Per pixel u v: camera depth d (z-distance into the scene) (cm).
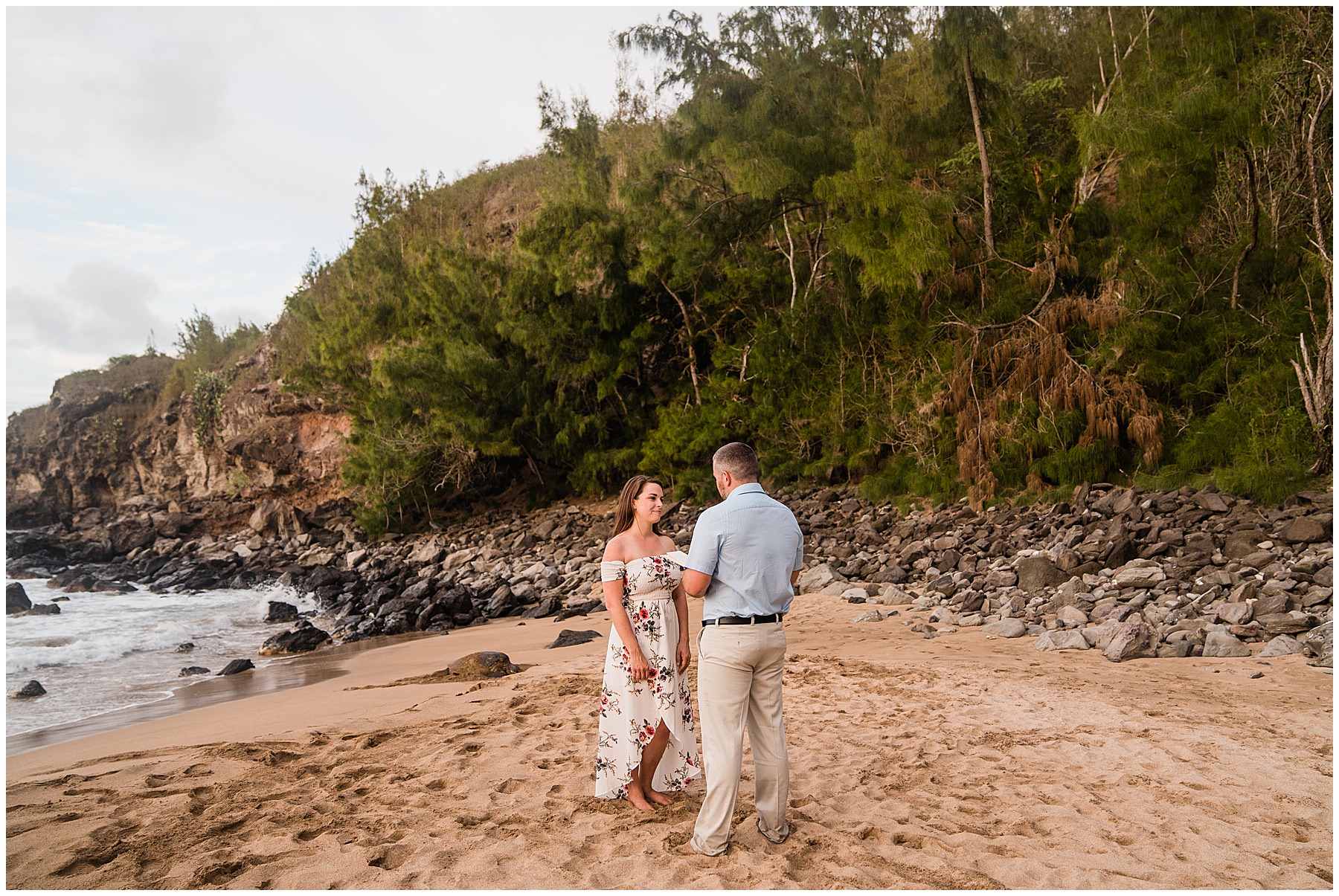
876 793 411
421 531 2608
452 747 493
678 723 399
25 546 3038
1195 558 1002
